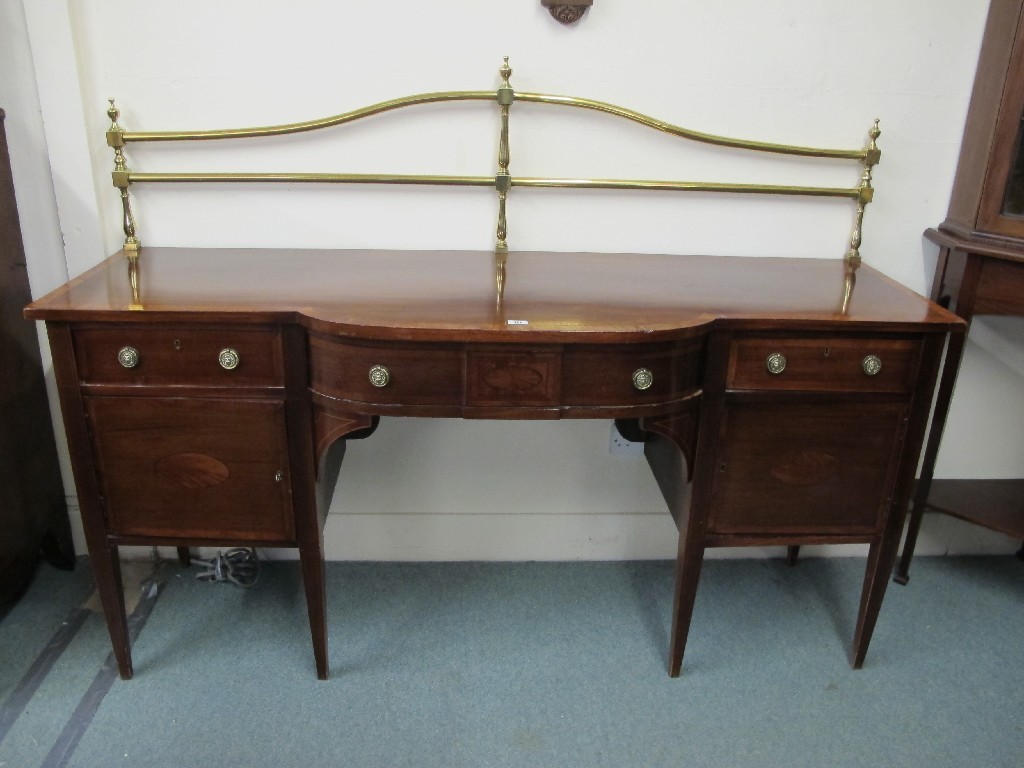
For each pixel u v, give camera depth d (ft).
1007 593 6.48
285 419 4.69
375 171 5.65
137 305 4.42
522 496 6.54
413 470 6.40
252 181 5.51
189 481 4.84
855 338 4.63
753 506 5.02
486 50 5.41
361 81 5.45
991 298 5.49
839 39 5.49
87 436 4.71
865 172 5.65
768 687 5.44
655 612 6.14
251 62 5.38
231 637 5.76
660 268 5.55
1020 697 5.40
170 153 5.54
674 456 5.26
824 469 4.95
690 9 5.37
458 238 5.83
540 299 4.75
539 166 5.68
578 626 5.96
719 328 4.53
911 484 5.04
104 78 5.37
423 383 4.45
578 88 5.52
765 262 5.82
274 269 5.24
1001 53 5.25
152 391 4.61
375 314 4.38
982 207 5.46
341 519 6.51
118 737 4.90
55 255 5.79
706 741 5.00
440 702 5.24
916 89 5.63
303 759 4.79
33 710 5.08
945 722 5.18
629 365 4.45
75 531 6.52
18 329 5.69
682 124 5.64
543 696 5.31
